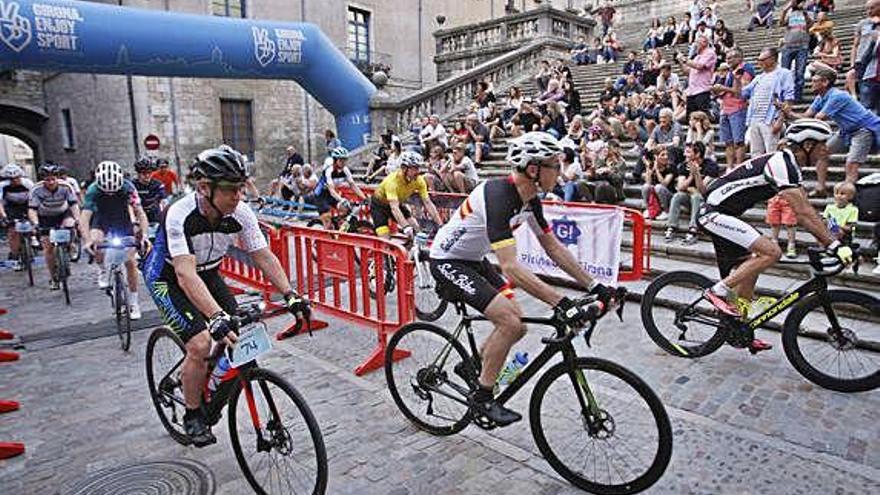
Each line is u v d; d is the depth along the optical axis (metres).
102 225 5.59
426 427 3.65
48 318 6.44
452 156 9.85
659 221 7.62
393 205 5.92
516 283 2.90
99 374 4.77
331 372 4.62
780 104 7.11
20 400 4.30
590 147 9.02
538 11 19.78
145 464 3.39
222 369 3.06
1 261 9.99
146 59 11.55
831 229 4.87
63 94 21.00
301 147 21.86
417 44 25.55
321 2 21.78
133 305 6.07
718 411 3.74
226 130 19.97
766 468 3.11
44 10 10.40
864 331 4.43
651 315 4.76
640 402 2.87
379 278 4.73
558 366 2.99
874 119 6.02
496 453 3.38
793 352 4.10
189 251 2.85
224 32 12.48
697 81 9.63
